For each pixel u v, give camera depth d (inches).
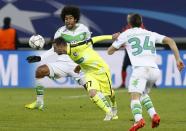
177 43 2354.8
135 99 1061.1
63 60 1407.5
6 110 1466.5
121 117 1337.4
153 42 1094.4
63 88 2154.3
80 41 1291.8
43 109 1471.5
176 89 2090.3
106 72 1300.4
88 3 2341.3
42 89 1445.6
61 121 1264.8
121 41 1103.0
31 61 1339.8
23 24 2354.8
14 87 2159.2
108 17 2343.8
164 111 1454.2
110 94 1307.8
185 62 2137.1
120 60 2154.3
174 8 2329.0
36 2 2349.9
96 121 1264.8
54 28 2349.9
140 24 1110.4
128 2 2338.8
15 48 2223.2
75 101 1694.1
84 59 1294.3
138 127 1046.4
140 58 1079.6
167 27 2335.1
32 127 1169.4
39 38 1418.6
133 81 1069.8
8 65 2158.0
